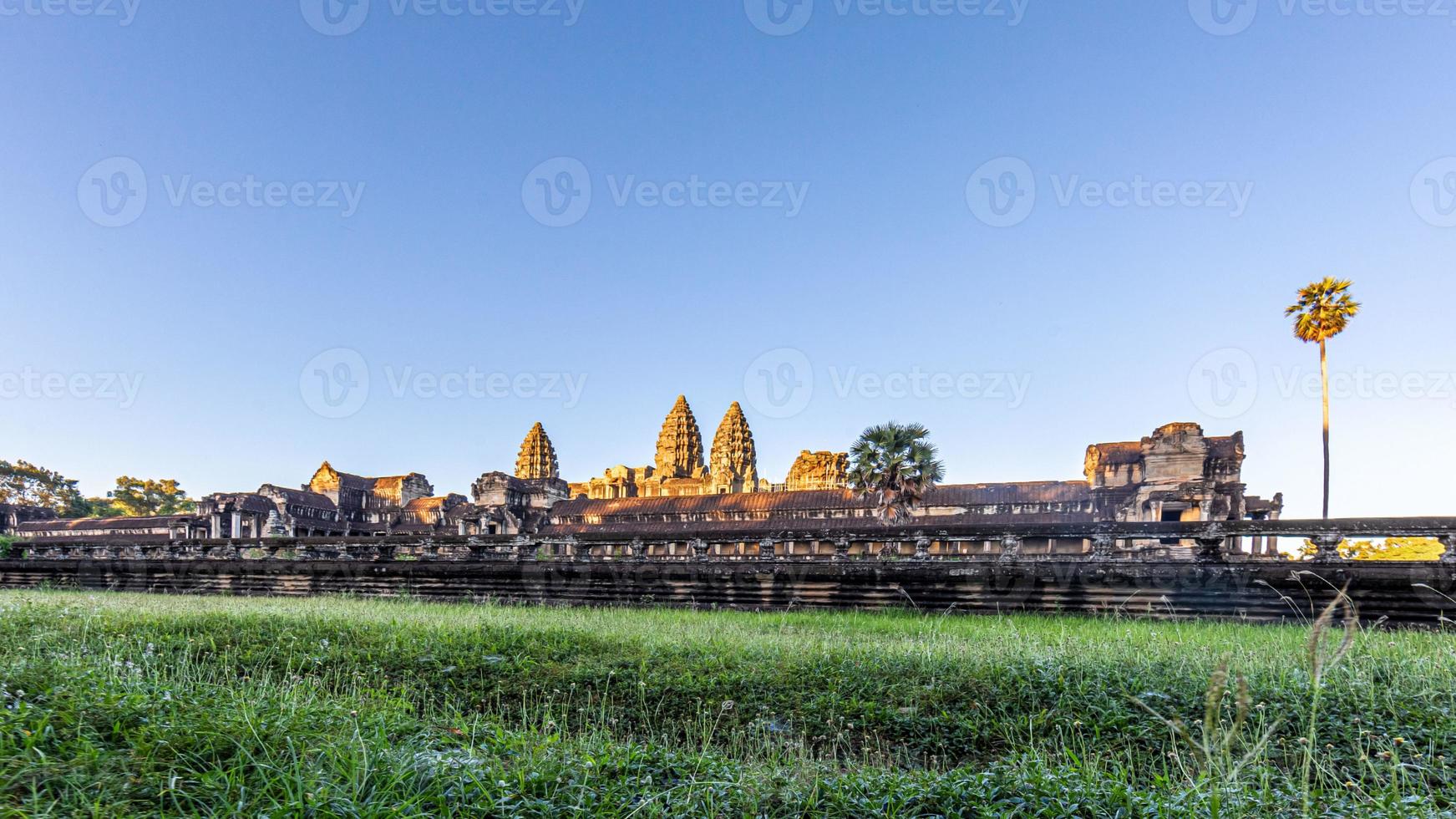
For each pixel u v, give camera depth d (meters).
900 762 8.41
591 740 8.03
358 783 5.46
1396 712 8.06
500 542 26.41
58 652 10.73
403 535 27.52
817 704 9.79
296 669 11.45
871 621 17.97
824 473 80.38
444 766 5.90
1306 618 16.73
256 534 65.50
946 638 13.91
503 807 5.41
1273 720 8.14
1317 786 6.44
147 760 5.43
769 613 20.81
